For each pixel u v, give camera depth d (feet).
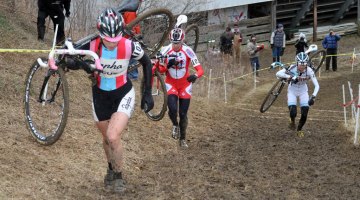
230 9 70.38
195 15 57.93
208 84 45.60
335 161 24.06
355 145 26.68
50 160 18.95
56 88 19.04
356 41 74.08
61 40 34.42
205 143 26.91
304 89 29.86
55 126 22.12
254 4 74.38
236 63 58.90
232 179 20.90
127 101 17.11
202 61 52.31
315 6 74.13
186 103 25.36
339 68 60.80
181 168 21.95
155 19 39.63
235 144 27.30
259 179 21.12
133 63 23.27
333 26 80.02
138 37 24.22
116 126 16.66
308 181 21.08
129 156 22.17
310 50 30.30
